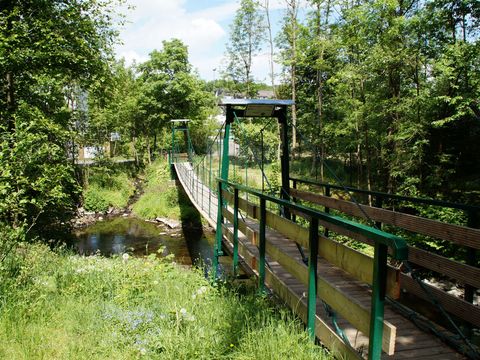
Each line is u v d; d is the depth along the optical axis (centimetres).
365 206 457
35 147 803
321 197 573
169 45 3075
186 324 304
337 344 235
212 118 3388
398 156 1152
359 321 208
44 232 1122
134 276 459
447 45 975
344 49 1345
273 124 2005
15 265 438
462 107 952
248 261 443
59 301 380
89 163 2691
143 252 1426
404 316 323
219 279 480
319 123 1838
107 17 1136
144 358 261
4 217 620
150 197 2317
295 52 1731
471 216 314
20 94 1116
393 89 1196
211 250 1438
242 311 321
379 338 189
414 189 1090
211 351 260
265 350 247
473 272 292
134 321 322
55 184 885
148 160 3375
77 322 327
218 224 625
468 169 1212
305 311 279
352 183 1758
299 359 233
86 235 1733
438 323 324
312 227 258
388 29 1095
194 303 352
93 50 1120
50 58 1012
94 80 1154
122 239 1650
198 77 3250
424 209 891
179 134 3284
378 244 186
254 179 1828
